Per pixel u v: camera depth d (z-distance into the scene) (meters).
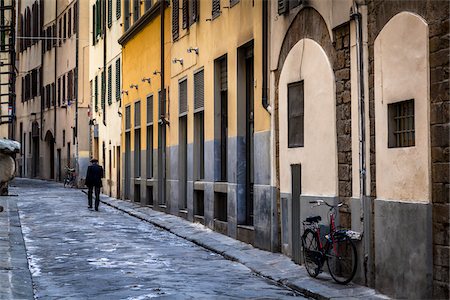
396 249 11.96
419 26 11.36
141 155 35.72
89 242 21.27
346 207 14.06
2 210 31.47
